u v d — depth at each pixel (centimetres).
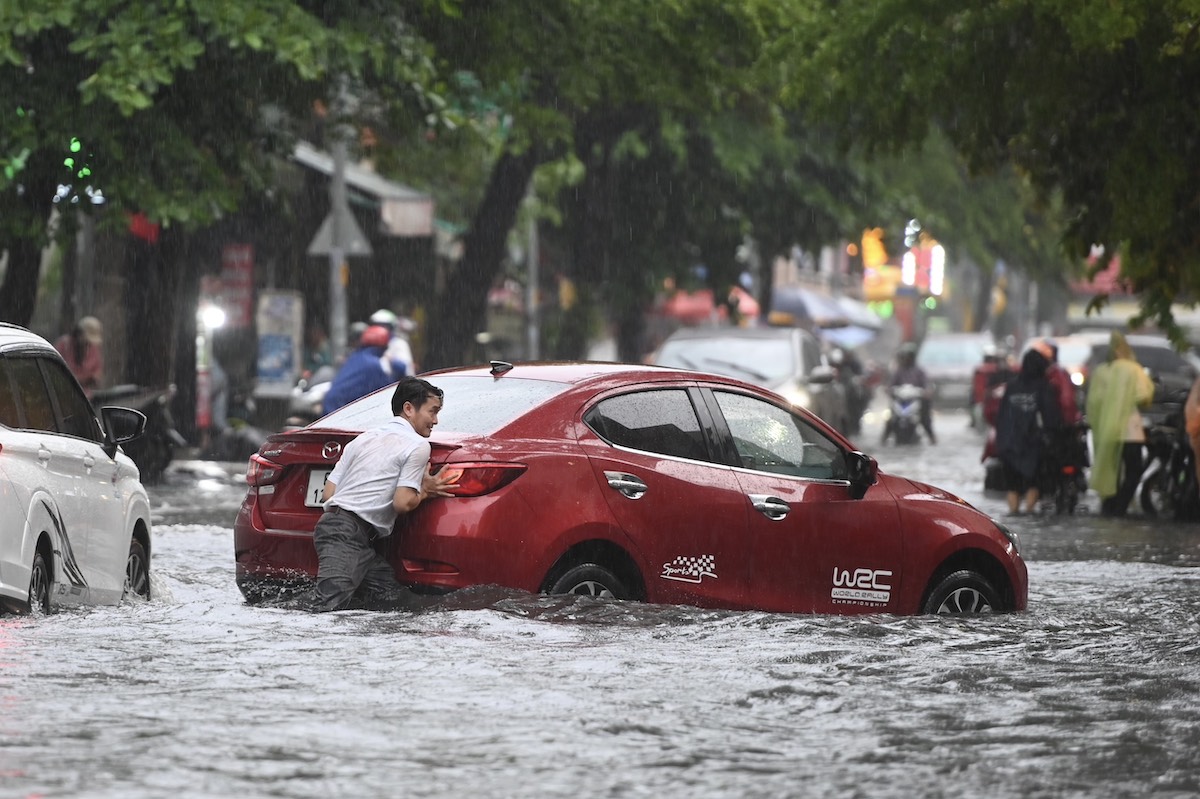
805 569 2558
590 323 10050
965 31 4591
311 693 1859
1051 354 5450
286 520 2467
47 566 2369
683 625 2342
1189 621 2703
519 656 2089
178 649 2103
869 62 4691
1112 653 2316
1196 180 4562
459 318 7450
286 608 2458
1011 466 5419
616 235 8919
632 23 5691
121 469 2670
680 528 2444
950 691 1977
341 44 4769
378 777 1504
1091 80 4584
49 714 1731
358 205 8162
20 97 4594
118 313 7569
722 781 1517
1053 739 1727
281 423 7325
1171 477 5338
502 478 2327
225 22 4534
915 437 10262
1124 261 4991
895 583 2639
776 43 4931
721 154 8444
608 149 8694
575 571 2367
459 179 9562
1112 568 3628
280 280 8525
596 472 2392
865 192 9238
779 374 6656
